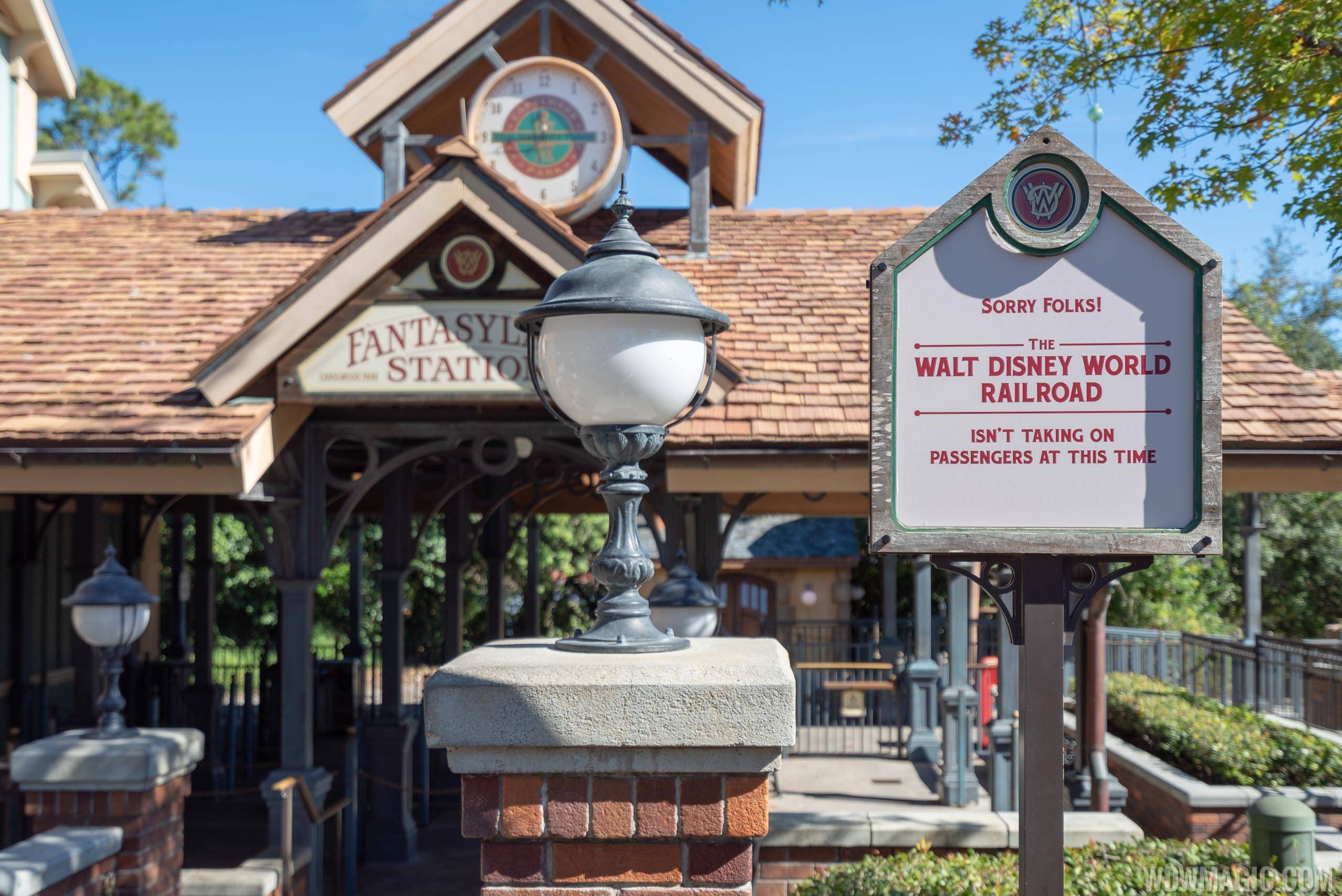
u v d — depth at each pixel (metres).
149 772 6.12
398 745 11.30
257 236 11.87
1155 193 9.63
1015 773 10.08
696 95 10.95
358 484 8.91
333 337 7.95
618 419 3.23
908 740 14.34
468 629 25.91
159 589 18.72
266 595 27.11
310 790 8.51
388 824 11.01
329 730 16.67
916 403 3.56
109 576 6.52
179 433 7.70
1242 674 15.99
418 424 8.84
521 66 10.68
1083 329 3.54
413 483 12.62
